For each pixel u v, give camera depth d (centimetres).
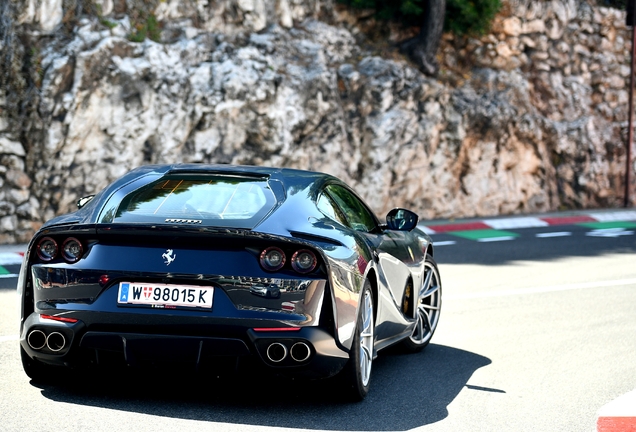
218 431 585
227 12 2284
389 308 775
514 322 1112
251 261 609
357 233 711
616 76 3105
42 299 624
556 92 2952
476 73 2744
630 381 815
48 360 636
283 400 679
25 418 597
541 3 2908
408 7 2566
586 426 652
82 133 1911
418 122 2489
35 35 1895
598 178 2972
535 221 2497
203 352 604
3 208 1819
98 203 666
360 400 689
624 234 2250
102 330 610
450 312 1170
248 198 670
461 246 1927
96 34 1948
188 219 630
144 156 2008
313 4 2530
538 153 2784
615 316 1173
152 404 647
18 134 1841
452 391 755
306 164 2266
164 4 2150
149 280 607
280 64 2269
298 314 607
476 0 2658
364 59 2509
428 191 2516
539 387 782
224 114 2106
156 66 2014
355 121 2398
